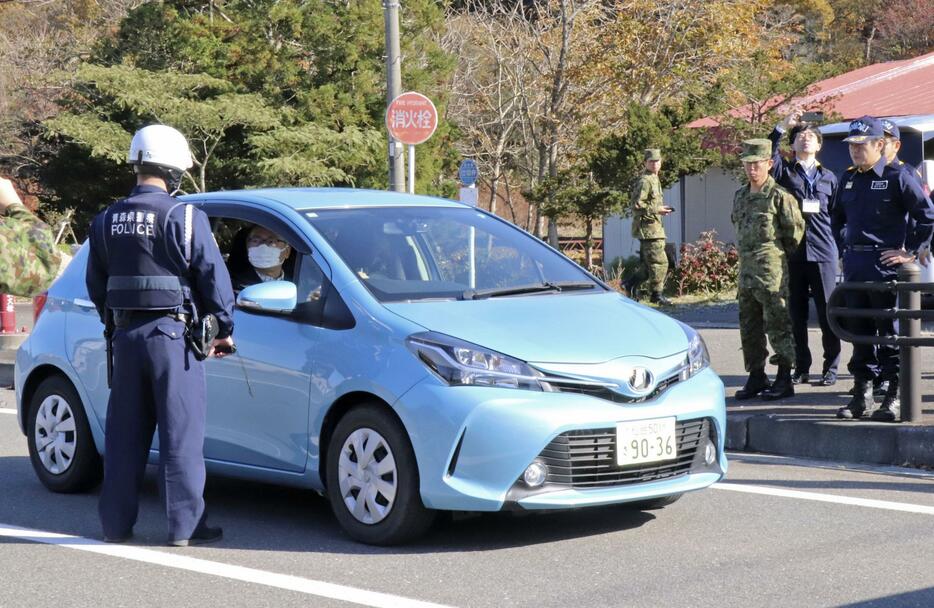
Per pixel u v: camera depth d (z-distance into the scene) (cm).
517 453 610
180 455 659
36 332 836
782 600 550
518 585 579
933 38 4878
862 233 939
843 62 4859
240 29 3125
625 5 3450
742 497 761
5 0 4188
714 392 686
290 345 688
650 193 2055
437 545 656
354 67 3094
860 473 834
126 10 3959
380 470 646
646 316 716
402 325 648
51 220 3375
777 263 995
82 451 800
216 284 644
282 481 700
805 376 1113
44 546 668
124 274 644
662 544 652
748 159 995
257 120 2819
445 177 3769
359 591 572
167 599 566
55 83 3375
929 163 1415
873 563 607
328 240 714
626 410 635
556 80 3484
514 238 789
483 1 4225
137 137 654
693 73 3478
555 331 658
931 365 1211
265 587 582
